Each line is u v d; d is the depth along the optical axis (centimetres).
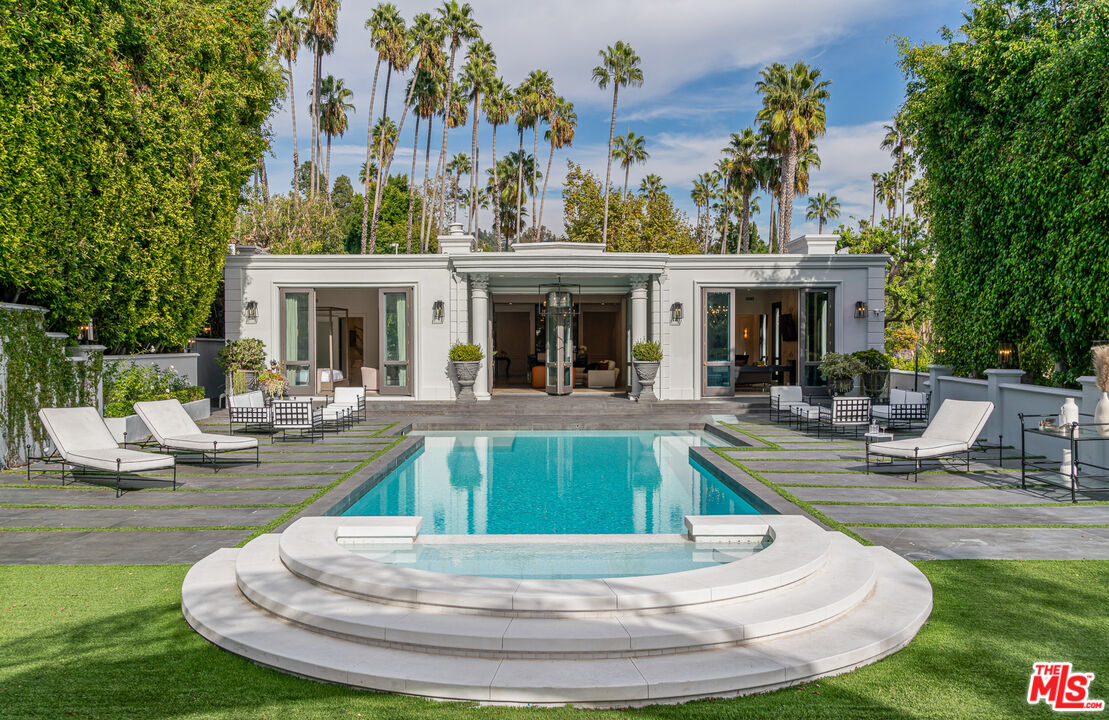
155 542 595
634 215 3462
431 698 340
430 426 1427
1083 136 963
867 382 1561
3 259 895
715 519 616
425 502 833
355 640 390
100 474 889
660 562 548
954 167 1275
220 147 1480
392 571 452
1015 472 896
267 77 1631
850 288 1702
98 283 1100
